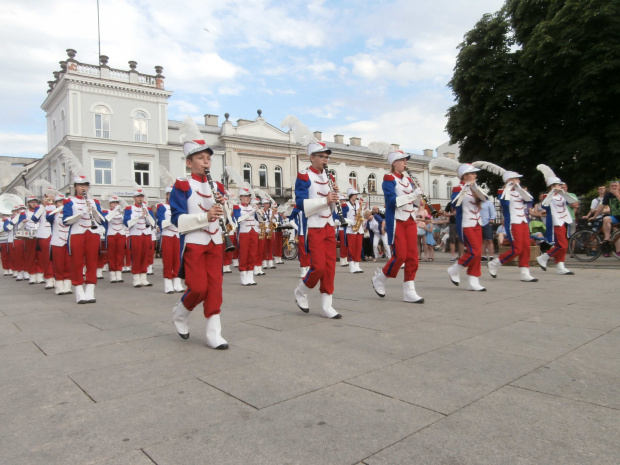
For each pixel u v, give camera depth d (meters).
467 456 2.33
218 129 39.66
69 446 2.55
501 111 18.66
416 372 3.63
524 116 18.08
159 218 9.71
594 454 2.31
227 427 2.74
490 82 18.61
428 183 48.59
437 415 2.83
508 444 2.44
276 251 16.78
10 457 2.44
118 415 2.96
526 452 2.35
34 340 5.14
